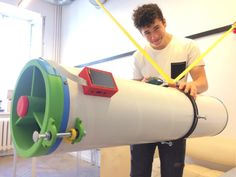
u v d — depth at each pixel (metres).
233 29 1.78
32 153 0.57
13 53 4.04
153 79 1.09
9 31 4.02
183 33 2.31
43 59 0.64
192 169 1.74
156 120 0.81
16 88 0.73
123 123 0.71
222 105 1.26
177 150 1.11
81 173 2.73
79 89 0.61
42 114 0.63
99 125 0.64
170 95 0.91
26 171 2.76
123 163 1.94
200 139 1.82
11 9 3.84
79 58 3.80
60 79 0.58
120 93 0.71
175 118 0.89
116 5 3.17
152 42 1.30
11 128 0.70
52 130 0.53
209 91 2.05
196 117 0.98
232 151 1.64
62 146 0.59
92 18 3.58
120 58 3.04
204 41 2.12
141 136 0.80
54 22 4.21
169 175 1.11
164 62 1.30
